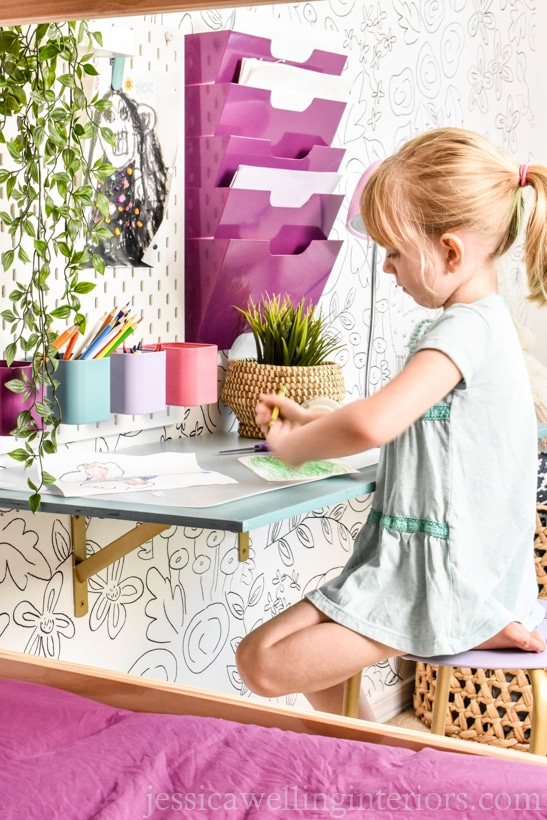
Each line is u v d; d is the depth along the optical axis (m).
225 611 1.87
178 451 1.58
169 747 0.81
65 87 1.25
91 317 1.49
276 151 1.75
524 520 1.34
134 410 1.45
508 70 2.67
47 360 1.24
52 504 1.21
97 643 1.59
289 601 2.04
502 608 1.30
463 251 1.32
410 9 2.22
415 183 1.31
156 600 1.71
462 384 1.30
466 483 1.31
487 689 2.12
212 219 1.63
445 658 1.28
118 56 1.47
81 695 1.00
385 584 1.31
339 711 1.57
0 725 0.86
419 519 1.32
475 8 2.49
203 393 1.58
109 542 1.61
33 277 1.24
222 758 0.80
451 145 1.33
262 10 1.77
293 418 1.41
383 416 1.21
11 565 1.43
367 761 0.80
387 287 2.22
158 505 1.19
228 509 1.18
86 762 0.77
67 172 1.27
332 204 1.83
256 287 1.74
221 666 1.87
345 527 2.20
